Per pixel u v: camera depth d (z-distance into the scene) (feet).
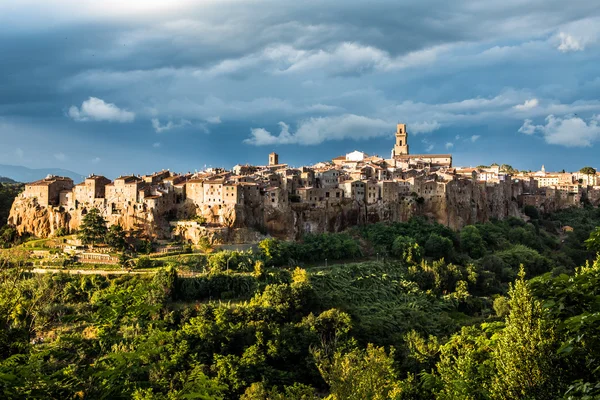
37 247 638.12
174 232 643.45
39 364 131.23
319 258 646.74
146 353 142.41
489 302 597.11
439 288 621.31
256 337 406.21
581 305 135.03
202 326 401.29
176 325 431.43
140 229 643.04
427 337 469.57
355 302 538.06
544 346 152.97
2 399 112.16
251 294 512.22
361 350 395.55
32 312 229.86
